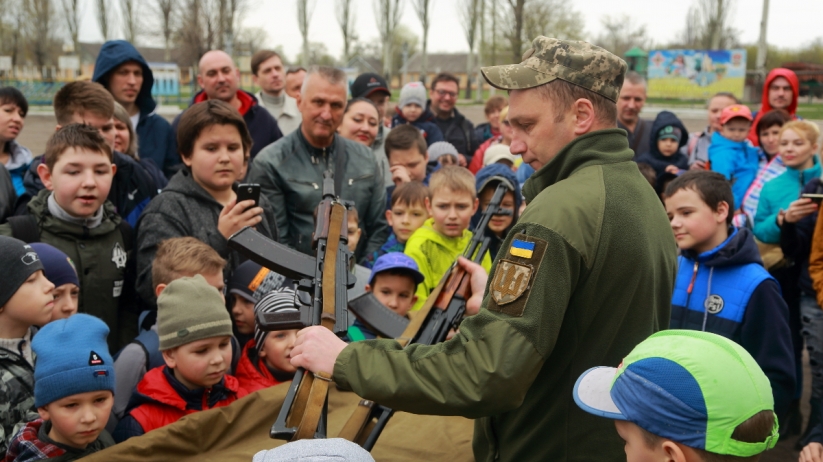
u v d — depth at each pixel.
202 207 3.44
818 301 3.95
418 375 1.70
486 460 2.03
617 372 1.50
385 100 7.41
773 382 2.99
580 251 1.71
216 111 3.41
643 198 1.90
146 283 3.23
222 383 2.74
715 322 3.18
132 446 2.16
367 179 4.46
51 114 23.56
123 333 3.41
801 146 4.82
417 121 7.66
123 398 2.74
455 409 1.67
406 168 5.50
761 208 5.02
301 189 4.21
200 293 2.62
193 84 35.62
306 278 2.20
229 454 2.29
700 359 1.38
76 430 2.21
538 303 1.66
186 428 2.26
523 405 1.88
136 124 5.21
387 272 3.36
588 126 1.90
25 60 42.22
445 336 2.21
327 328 1.92
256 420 2.42
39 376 2.21
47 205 3.20
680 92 28.61
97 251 3.24
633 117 6.51
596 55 1.89
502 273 1.71
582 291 1.77
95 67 5.09
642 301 1.83
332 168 4.34
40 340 2.27
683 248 3.27
